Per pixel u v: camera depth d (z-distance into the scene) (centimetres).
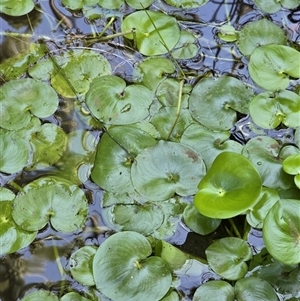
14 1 96
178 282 87
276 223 85
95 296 86
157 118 91
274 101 92
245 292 86
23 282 87
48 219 88
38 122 91
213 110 91
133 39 95
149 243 87
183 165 88
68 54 94
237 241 87
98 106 91
